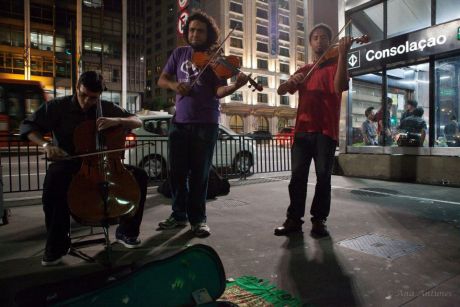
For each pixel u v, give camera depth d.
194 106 3.40
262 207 4.64
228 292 2.12
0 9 37.81
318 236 3.29
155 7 70.12
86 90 2.58
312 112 3.33
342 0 8.56
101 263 2.60
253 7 53.25
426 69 7.19
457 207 4.52
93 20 43.19
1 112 15.34
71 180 2.55
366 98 8.24
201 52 3.41
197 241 3.17
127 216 2.45
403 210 4.36
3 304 1.99
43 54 40.38
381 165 7.45
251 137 8.30
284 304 1.98
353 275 2.39
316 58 3.47
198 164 3.40
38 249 3.00
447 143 6.82
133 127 2.83
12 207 4.83
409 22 7.37
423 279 2.32
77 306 1.46
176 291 1.68
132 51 46.66
